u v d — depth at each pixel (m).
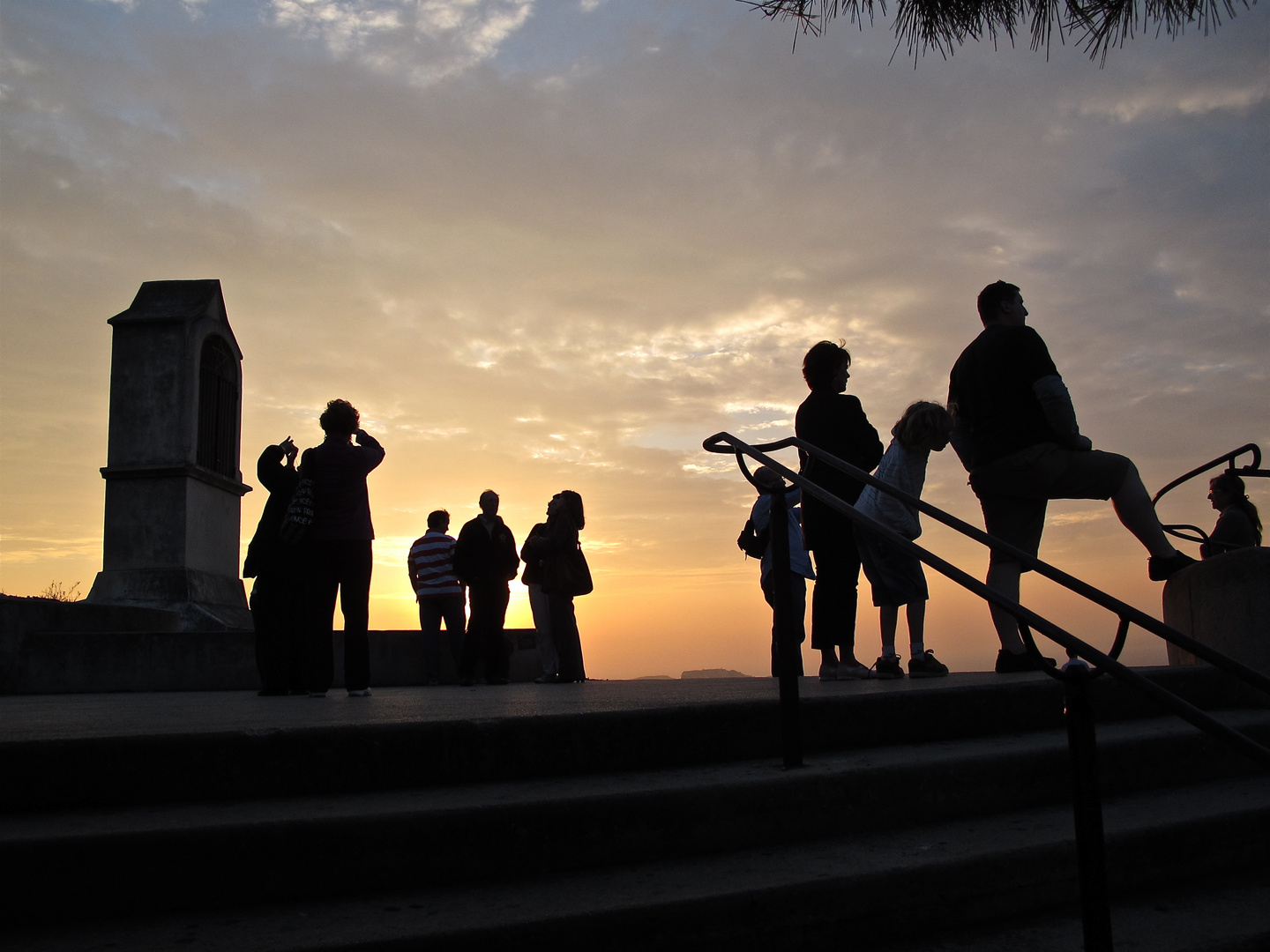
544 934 2.25
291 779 2.81
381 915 2.32
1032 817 3.19
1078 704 2.12
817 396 5.56
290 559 6.79
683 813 2.79
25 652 8.98
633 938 2.31
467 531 9.73
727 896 2.40
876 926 2.54
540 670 11.76
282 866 2.44
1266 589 4.43
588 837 2.68
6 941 2.17
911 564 5.39
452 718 3.12
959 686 3.88
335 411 6.08
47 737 2.73
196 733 2.78
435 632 9.95
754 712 3.38
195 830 2.39
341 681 9.77
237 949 2.11
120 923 2.29
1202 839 3.11
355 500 6.05
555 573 8.88
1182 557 4.98
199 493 11.34
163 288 11.93
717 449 3.75
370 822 2.51
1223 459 6.11
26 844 2.28
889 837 2.96
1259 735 4.00
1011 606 2.48
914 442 5.15
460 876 2.56
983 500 5.16
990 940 2.59
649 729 3.21
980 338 5.18
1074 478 4.87
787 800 2.92
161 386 11.16
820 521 5.37
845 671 5.39
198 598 10.88
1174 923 2.70
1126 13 3.44
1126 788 3.53
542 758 3.07
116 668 9.15
